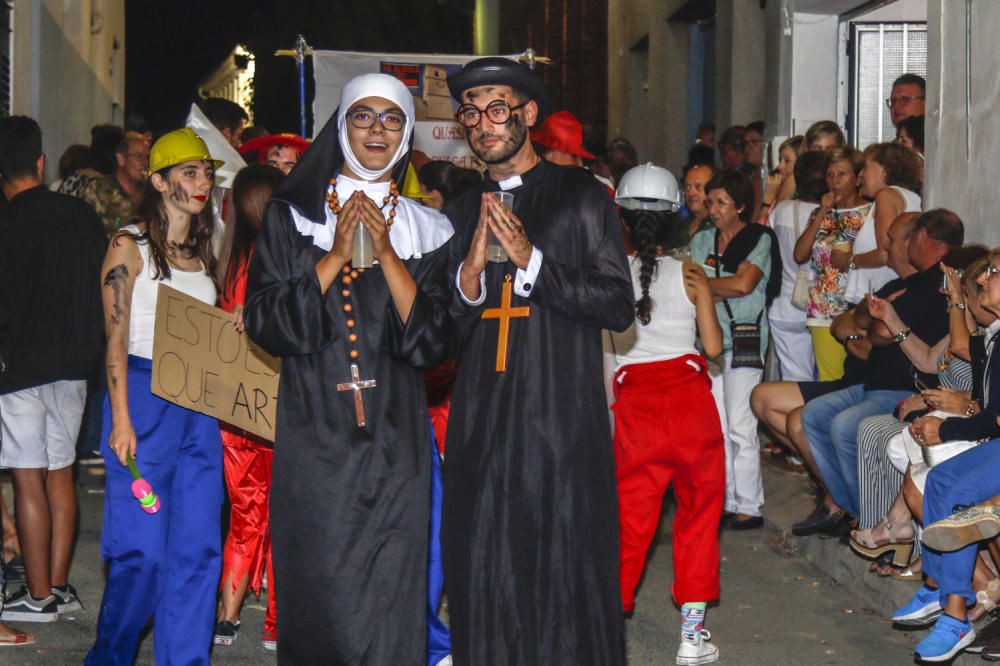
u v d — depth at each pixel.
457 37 32.34
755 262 9.09
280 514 5.12
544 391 5.01
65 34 17.61
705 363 6.61
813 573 8.33
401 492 5.10
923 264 7.61
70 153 10.65
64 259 6.96
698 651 6.65
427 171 8.92
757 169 11.85
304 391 5.10
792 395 8.70
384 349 5.12
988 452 6.37
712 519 6.60
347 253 4.94
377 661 5.05
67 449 7.15
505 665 5.01
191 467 5.86
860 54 12.59
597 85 24.56
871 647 6.91
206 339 5.84
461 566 5.05
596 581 5.04
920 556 7.33
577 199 5.11
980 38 8.28
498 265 5.10
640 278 6.54
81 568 8.28
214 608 5.91
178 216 5.90
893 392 7.97
